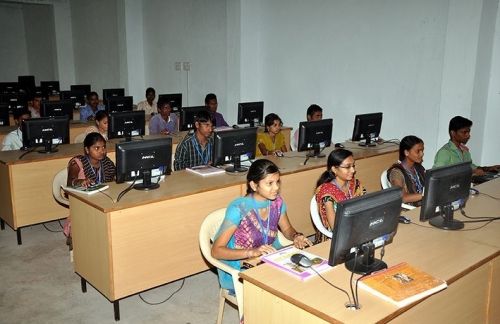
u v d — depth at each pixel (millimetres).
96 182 3494
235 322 2992
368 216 1909
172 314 3088
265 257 2199
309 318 1799
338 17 6098
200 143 4195
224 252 2408
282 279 1986
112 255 2857
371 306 1771
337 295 1851
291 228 2691
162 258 3127
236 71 7316
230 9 7246
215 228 2680
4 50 12852
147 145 3172
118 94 8953
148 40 9641
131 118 4988
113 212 2812
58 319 2988
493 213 2963
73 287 3406
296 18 6664
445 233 2584
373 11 5684
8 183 4148
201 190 3254
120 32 9773
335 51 6199
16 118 6234
